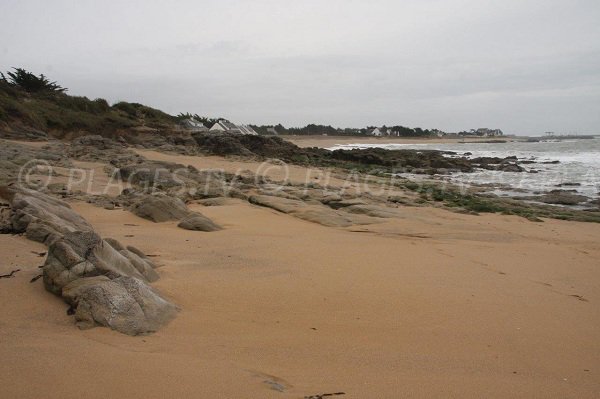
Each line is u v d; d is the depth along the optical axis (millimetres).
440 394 4262
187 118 74188
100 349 4492
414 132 167000
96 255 5941
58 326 4977
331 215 14047
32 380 3773
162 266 7910
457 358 5148
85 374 3951
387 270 8648
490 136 195250
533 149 80188
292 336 5438
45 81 51781
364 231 12820
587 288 8242
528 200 23750
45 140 34906
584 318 6688
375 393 4176
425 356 5137
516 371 4930
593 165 44031
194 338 5109
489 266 9461
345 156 44875
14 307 5324
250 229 12055
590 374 4965
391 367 4793
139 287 5531
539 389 4547
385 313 6426
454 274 8648
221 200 16047
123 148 31859
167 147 38594
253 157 38250
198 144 41969
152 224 11938
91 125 42938
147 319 5230
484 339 5727
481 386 4504
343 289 7332
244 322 5762
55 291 5684
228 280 7383
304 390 4109
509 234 13562
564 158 53688
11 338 4551
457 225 14289
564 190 27422
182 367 4281
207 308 6125
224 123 80500
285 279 7656
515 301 7258
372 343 5402
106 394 3682
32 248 7684
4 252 7207
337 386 4254
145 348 4676
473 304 6984
